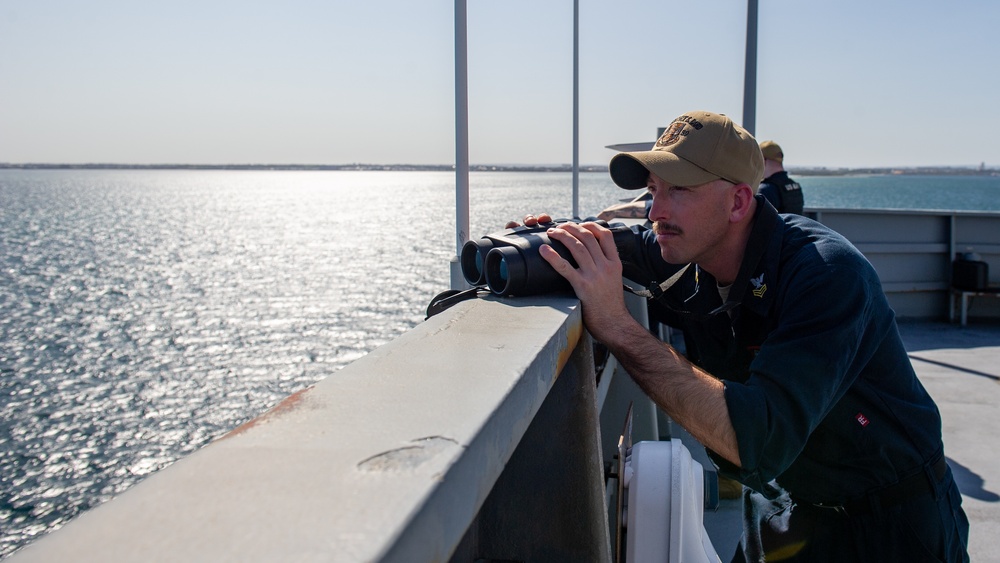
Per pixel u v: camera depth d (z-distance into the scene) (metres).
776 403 1.43
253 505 0.62
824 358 1.46
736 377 1.92
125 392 24.98
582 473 1.41
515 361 1.06
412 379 0.98
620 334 1.55
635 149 3.65
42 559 0.54
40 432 21.16
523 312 1.44
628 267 2.21
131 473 18.22
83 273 53.09
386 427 0.81
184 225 95.38
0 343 32.16
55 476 18.00
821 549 1.85
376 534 0.58
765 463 1.44
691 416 1.44
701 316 1.85
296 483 0.67
